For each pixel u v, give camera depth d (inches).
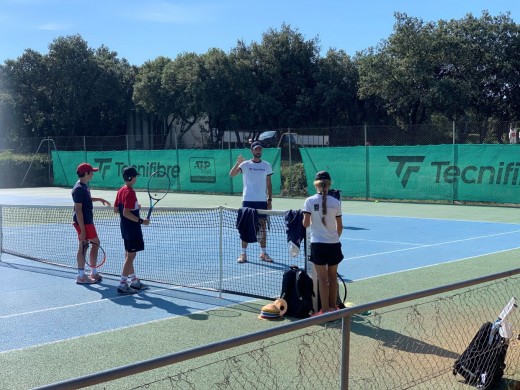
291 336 245.8
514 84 1676.9
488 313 274.5
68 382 94.1
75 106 2212.1
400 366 206.1
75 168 1411.2
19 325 272.7
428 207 820.0
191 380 199.0
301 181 1045.2
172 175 1197.1
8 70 2209.6
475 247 486.0
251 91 1943.9
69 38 2188.7
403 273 380.8
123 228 332.5
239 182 1091.3
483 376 191.9
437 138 1251.2
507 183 796.0
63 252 484.7
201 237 545.6
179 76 1978.3
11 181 1498.5
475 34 1678.2
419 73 1669.5
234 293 325.1
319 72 1975.9
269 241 518.0
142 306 305.4
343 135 1526.8
